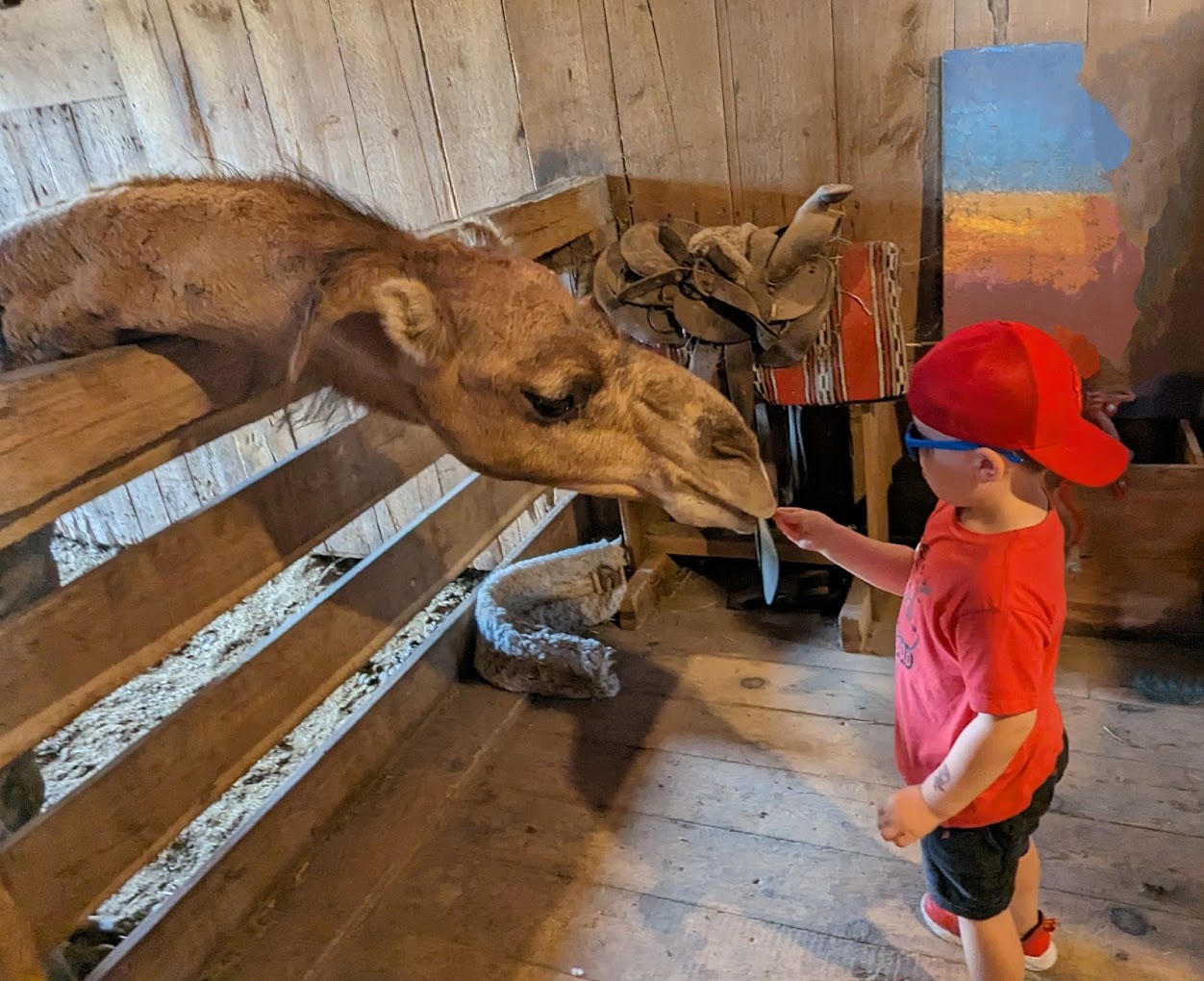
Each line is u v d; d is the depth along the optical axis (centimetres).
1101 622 217
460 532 223
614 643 245
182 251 123
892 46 216
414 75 264
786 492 258
